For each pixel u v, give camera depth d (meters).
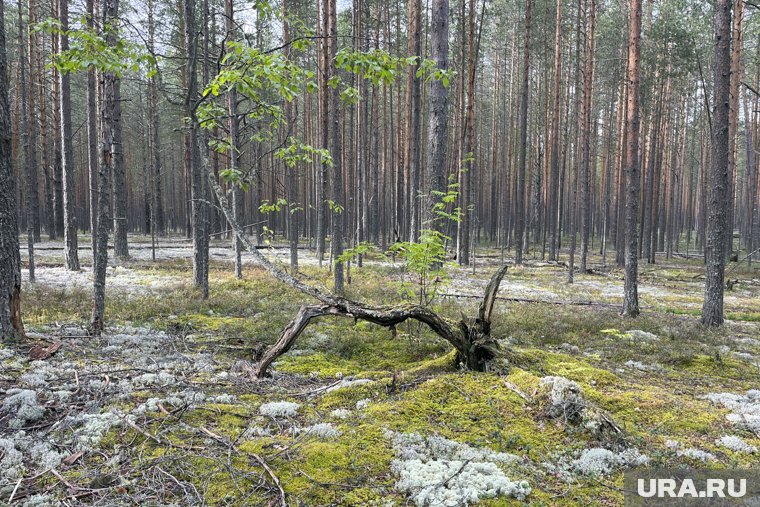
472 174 22.23
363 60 6.01
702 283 18.95
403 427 4.28
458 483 3.36
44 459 3.57
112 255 21.75
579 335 8.69
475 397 5.00
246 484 3.34
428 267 7.32
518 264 23.30
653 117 25.64
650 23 26.17
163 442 3.88
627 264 10.99
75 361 5.82
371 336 7.92
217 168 14.95
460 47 24.50
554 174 25.39
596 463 3.77
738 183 45.62
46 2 17.81
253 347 6.82
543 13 25.97
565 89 29.20
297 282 6.07
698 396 5.58
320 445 3.87
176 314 9.41
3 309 6.19
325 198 13.39
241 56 6.06
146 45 6.32
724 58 9.79
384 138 31.16
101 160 6.96
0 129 5.97
